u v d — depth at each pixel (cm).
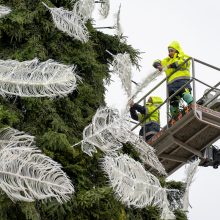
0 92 1045
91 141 1126
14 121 1213
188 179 1177
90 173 1316
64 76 1043
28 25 1495
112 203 1221
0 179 957
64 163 1273
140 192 1013
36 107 1339
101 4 1669
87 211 1210
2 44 1481
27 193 963
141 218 1326
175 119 1998
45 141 1256
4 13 1242
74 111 1412
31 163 955
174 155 2072
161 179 1430
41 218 1164
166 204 1052
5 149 962
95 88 1533
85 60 1525
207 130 1986
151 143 2038
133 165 1013
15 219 1136
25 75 1034
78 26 1375
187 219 1386
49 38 1510
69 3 1608
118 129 1129
